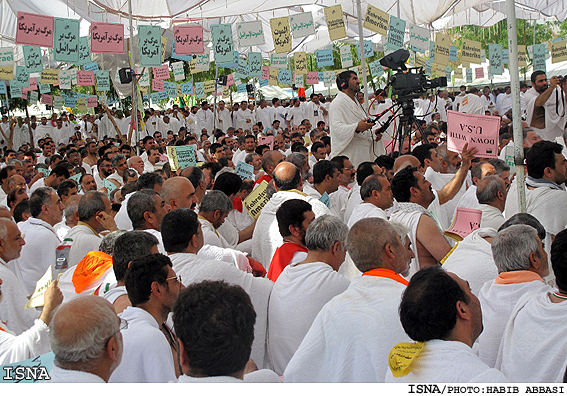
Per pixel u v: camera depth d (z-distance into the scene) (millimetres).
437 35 13945
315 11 19281
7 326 4652
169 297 3418
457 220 5039
